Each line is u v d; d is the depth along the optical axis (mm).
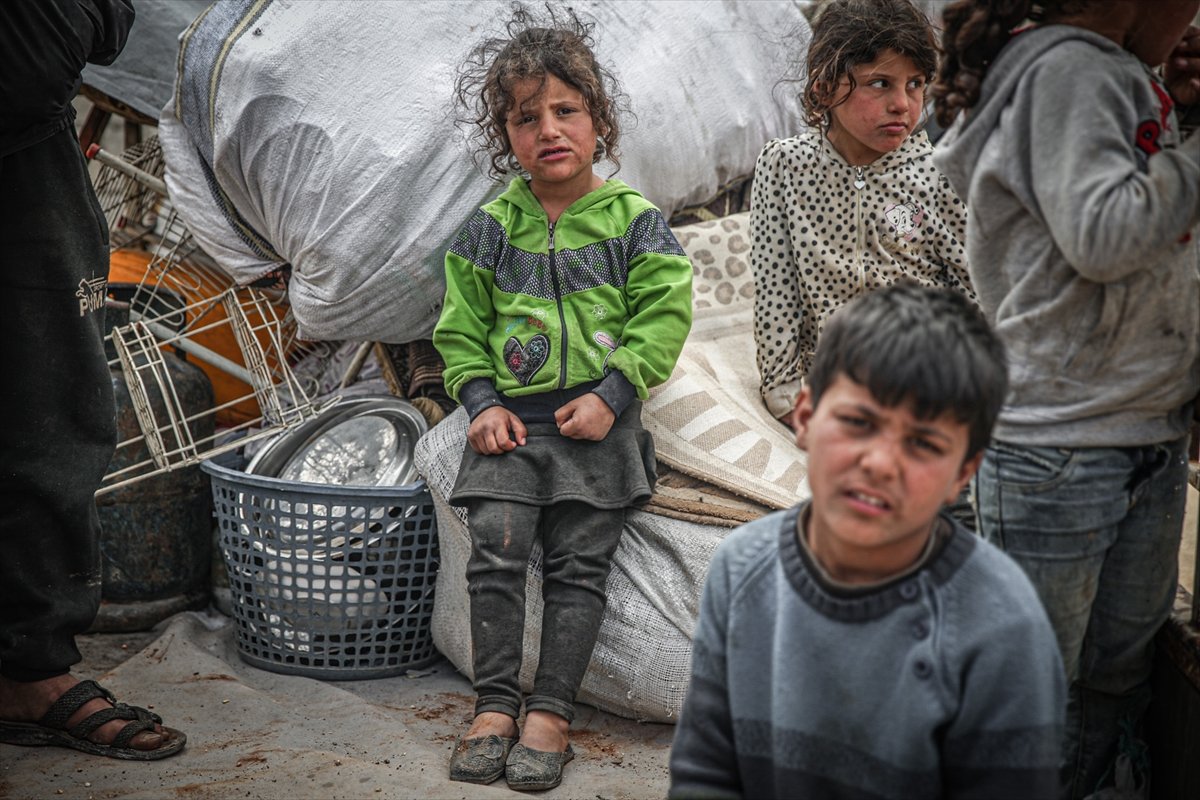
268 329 3312
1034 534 1791
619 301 2680
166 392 3273
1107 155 1564
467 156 2893
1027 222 1720
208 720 2709
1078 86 1595
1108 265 1559
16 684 2529
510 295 2703
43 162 2379
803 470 2809
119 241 3826
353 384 3547
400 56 2953
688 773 1433
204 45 3006
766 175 2873
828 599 1308
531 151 2607
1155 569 1899
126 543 3346
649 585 2668
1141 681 2055
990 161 1701
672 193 3328
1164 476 1852
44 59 2240
